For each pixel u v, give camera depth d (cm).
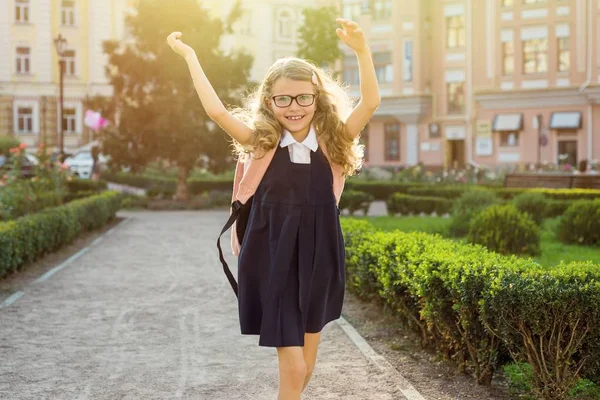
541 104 3884
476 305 508
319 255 376
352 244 866
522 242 1122
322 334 691
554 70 3847
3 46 4766
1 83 4762
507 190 2219
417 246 646
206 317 772
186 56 385
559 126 3806
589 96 3700
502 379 542
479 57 4097
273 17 4941
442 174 3331
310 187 377
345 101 397
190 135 2608
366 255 780
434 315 559
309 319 377
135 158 2642
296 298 371
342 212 2272
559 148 3862
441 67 4225
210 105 373
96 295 901
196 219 2158
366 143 4509
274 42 4947
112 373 562
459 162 4247
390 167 4072
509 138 4000
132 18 2639
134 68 2592
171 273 1088
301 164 377
